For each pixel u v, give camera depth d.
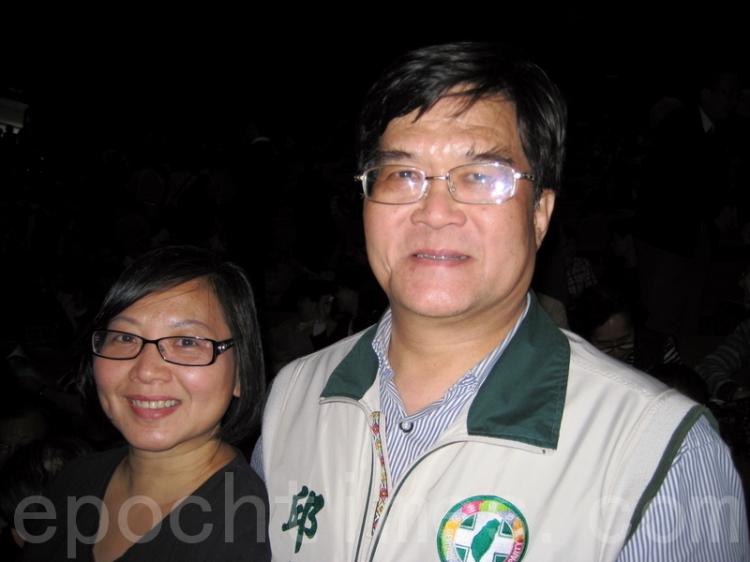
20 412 2.64
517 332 1.37
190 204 8.22
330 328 4.77
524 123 1.29
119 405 1.52
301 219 7.80
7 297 6.21
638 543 1.14
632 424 1.20
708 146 4.44
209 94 16.23
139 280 1.52
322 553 1.34
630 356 3.31
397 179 1.30
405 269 1.29
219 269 1.58
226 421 1.65
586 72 14.34
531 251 1.34
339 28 15.78
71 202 9.59
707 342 4.66
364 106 1.36
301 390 1.58
